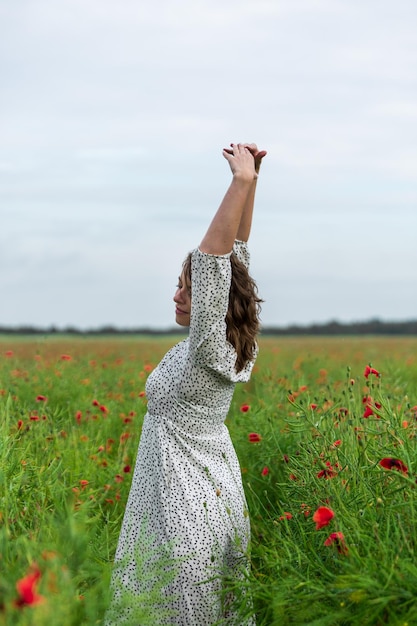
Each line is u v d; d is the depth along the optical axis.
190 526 3.55
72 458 5.58
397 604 3.19
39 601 2.61
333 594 3.26
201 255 3.53
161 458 3.62
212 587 3.56
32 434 5.89
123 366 12.40
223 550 3.63
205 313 3.52
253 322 3.73
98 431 6.87
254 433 5.85
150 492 3.65
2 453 4.52
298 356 17.03
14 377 8.90
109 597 3.08
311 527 4.22
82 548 3.13
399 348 22.64
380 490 3.99
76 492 4.57
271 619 3.78
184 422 3.64
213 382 3.62
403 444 4.05
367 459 4.38
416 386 9.15
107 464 5.93
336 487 4.17
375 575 3.25
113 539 4.37
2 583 2.81
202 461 3.65
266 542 4.41
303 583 3.27
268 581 3.75
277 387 7.89
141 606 3.41
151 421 3.71
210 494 3.62
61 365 10.41
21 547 3.27
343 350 20.39
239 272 3.74
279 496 5.39
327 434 4.98
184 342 3.78
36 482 4.43
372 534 3.56
